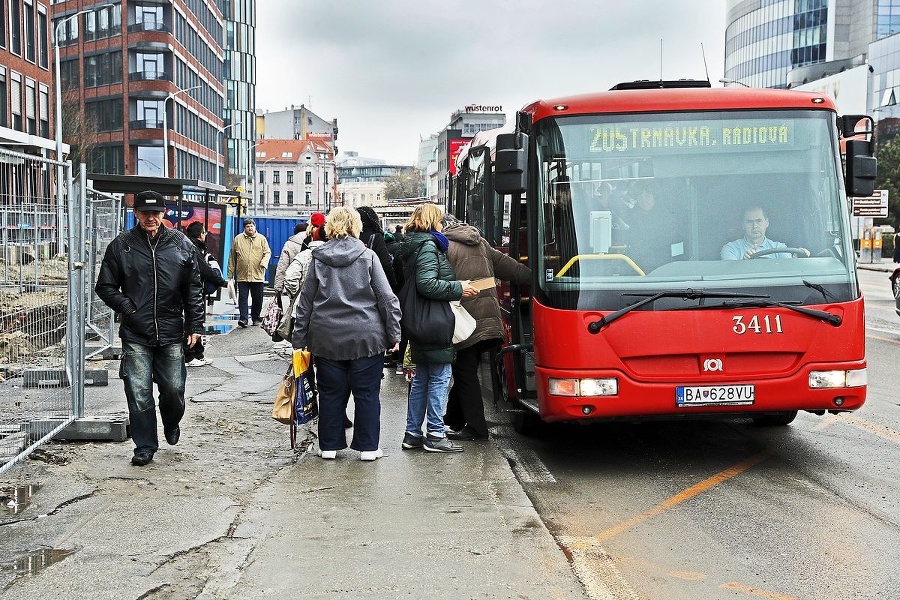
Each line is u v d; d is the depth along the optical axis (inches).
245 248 812.0
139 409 308.2
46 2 2033.7
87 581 199.3
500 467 307.4
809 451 341.1
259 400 443.2
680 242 311.3
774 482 297.3
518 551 222.8
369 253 312.0
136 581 199.6
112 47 3144.7
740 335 300.0
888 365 567.8
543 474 313.3
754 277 306.5
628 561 222.4
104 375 465.4
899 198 2630.4
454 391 361.4
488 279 345.7
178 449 332.8
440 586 199.9
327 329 309.9
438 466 309.0
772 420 386.6
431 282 319.9
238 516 249.9
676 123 318.3
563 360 303.9
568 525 253.3
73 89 3245.6
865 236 2130.9
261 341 705.6
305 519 247.8
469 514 252.5
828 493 283.7
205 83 3799.2
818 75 3666.3
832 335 304.0
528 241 327.6
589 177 316.2
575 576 207.6
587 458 336.5
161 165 3129.9
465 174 567.5
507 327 394.3
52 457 313.3
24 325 307.3
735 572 214.1
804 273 308.2
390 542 228.7
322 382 317.4
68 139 2397.9
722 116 319.0
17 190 299.1
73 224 339.0
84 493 269.9
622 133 318.0
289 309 368.8
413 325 325.4
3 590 193.8
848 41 3801.7
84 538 229.0
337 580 202.8
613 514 264.1
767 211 314.2
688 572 213.9
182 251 311.6
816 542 235.9
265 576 204.7
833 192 317.7
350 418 402.3
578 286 305.6
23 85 1877.5
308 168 7436.0
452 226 351.3
